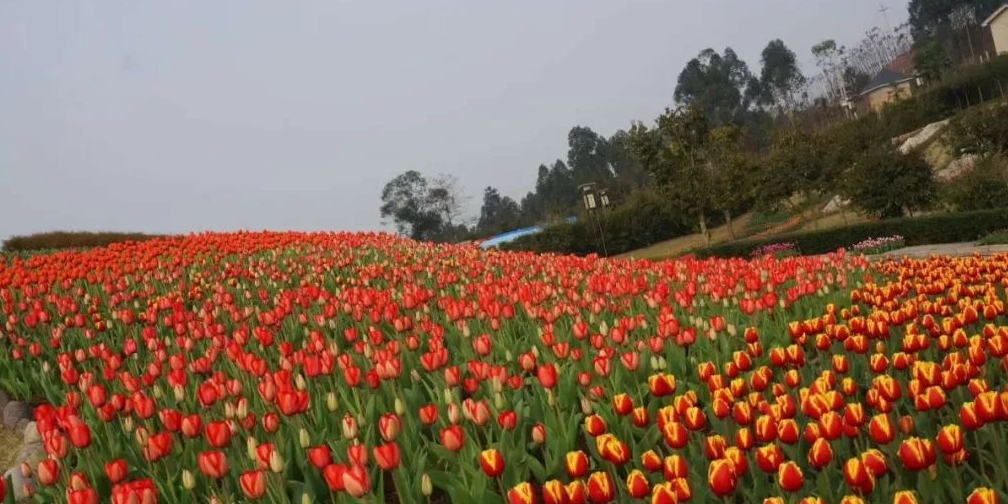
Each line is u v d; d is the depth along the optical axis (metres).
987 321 8.16
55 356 9.66
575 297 10.02
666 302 9.11
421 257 17.50
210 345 9.02
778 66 139.00
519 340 8.73
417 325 9.36
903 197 32.94
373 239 22.27
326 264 15.64
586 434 5.70
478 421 5.43
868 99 99.50
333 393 6.16
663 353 7.51
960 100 61.00
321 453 4.91
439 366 6.69
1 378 9.36
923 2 124.44
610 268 14.27
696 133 43.12
